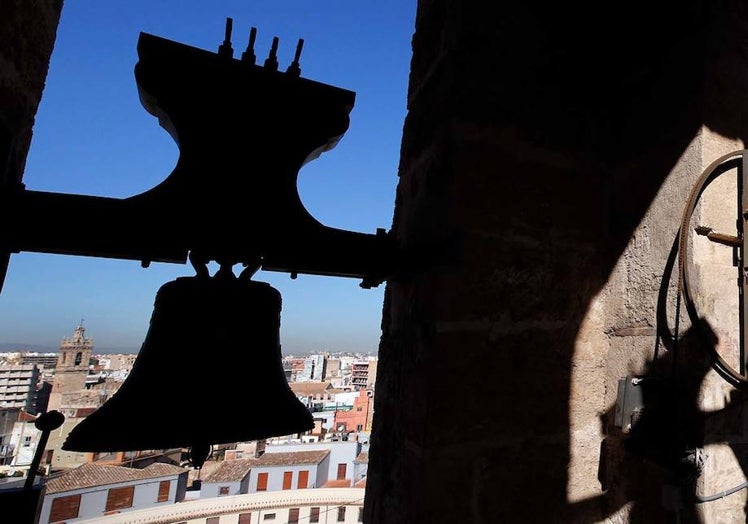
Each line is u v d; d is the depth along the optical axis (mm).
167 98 742
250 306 792
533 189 1036
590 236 1110
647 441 912
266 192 783
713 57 991
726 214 961
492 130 997
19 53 817
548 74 1107
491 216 969
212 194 739
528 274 1011
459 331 917
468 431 912
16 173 776
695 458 859
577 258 1087
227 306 763
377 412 1143
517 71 1060
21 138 862
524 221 1013
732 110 1003
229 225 742
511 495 944
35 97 908
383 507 1015
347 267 850
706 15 1001
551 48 1124
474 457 913
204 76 758
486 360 945
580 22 1162
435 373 886
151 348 770
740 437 917
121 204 701
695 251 935
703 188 938
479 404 928
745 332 918
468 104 977
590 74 1172
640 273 1043
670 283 967
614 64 1190
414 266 895
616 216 1124
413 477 891
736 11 1041
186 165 747
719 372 905
